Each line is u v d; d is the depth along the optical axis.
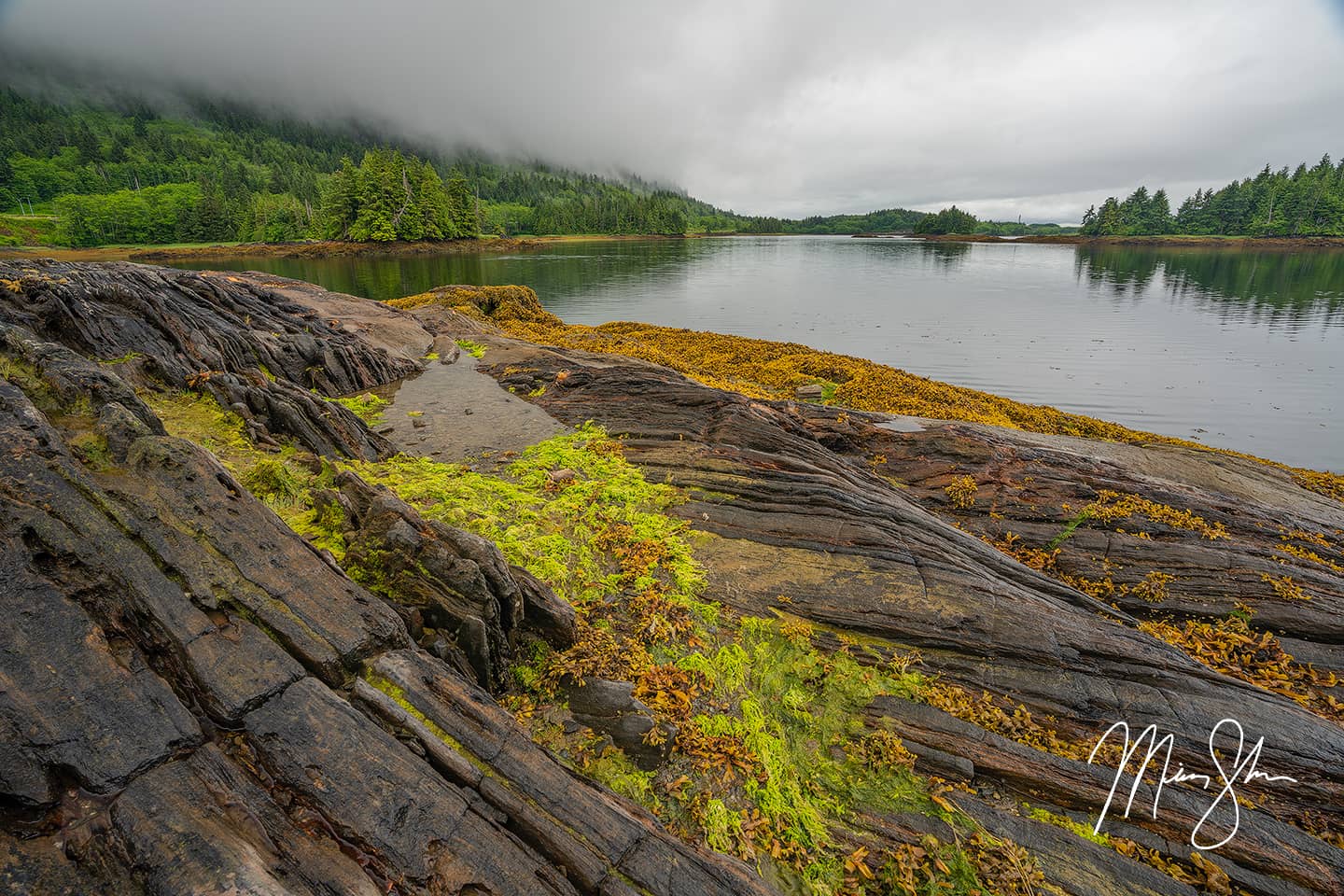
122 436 6.89
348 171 137.62
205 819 4.44
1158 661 10.43
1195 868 7.83
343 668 5.98
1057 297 79.62
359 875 4.64
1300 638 13.04
